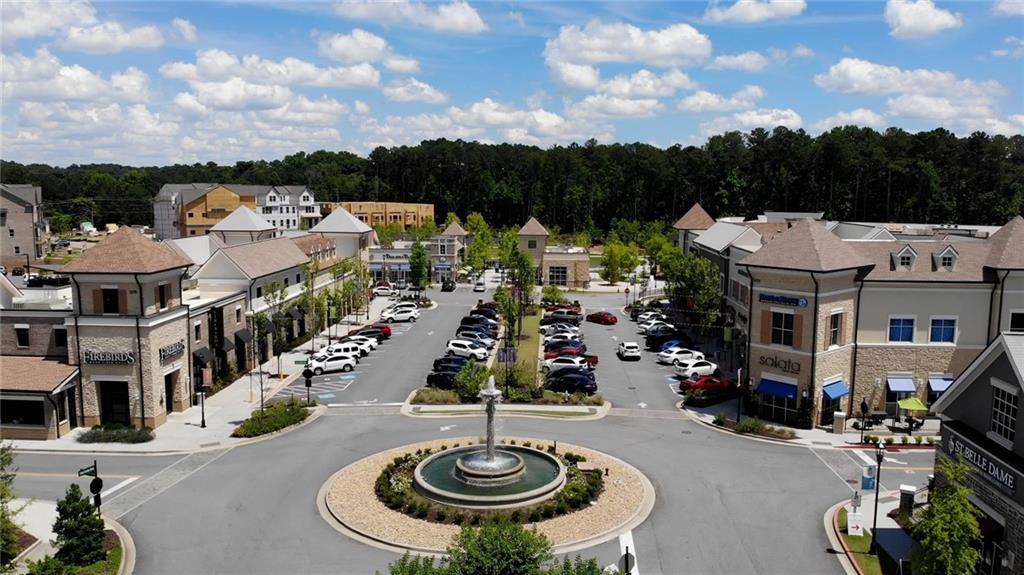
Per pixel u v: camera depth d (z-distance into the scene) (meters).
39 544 31.17
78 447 43.34
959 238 60.47
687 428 46.97
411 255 107.25
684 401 52.66
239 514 33.59
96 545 29.11
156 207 177.75
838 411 48.38
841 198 163.00
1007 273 48.03
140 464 40.50
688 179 188.25
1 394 44.38
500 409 51.06
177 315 49.81
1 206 118.31
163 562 29.16
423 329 81.69
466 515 32.31
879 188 159.00
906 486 34.06
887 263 49.34
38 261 119.56
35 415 44.94
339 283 85.81
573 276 115.44
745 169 181.62
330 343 71.00
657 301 97.62
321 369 61.31
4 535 28.73
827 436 45.47
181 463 40.56
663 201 194.38
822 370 47.22
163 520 33.03
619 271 118.38
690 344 70.19
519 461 37.84
